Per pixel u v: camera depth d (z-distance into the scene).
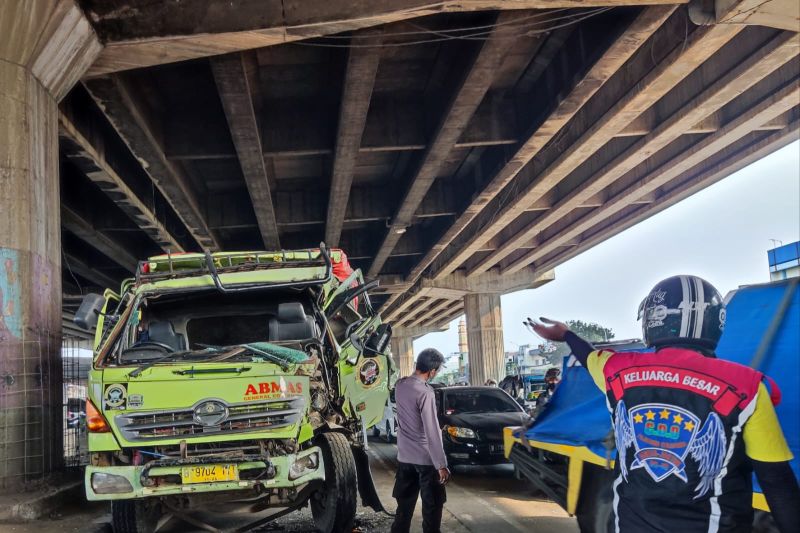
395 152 19.08
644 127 15.78
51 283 9.96
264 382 6.55
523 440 5.25
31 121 9.60
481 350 37.94
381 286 35.06
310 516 8.35
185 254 8.34
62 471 9.59
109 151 16.06
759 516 3.13
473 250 29.00
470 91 13.09
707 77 13.52
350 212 22.58
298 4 10.24
